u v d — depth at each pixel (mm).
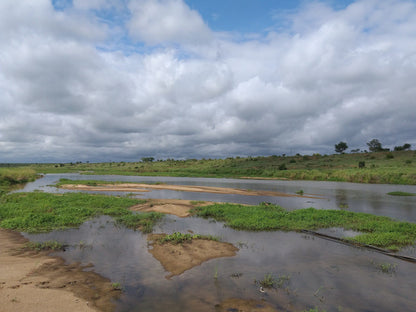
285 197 23281
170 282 5957
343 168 56781
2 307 4371
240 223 11648
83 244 8641
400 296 5539
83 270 6508
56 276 6016
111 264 6980
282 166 62500
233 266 6988
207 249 8281
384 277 6461
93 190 27141
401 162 55375
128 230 10586
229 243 9055
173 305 4957
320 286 5926
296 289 5754
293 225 11516
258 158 85812
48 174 65750
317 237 9992
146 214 12969
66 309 4539
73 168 96875
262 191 27797
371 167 50969
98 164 119125
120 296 5242
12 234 9727
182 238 9086
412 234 10156
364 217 13109
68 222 11477
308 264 7246
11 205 14648
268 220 12039
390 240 9266
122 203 16641
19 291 5051
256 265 7105
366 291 5723
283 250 8406
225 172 64250
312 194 25641
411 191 28297
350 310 4953
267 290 5664
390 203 19703
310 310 4789
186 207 15805
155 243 8820
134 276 6238
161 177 53938
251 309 4875
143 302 5039
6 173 35562
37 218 11531
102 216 13227
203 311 4766
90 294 5223
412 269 6992
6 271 6105
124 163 113938
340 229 11195
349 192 27484
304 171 51188
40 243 8633
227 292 5535
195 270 6668
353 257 7852
